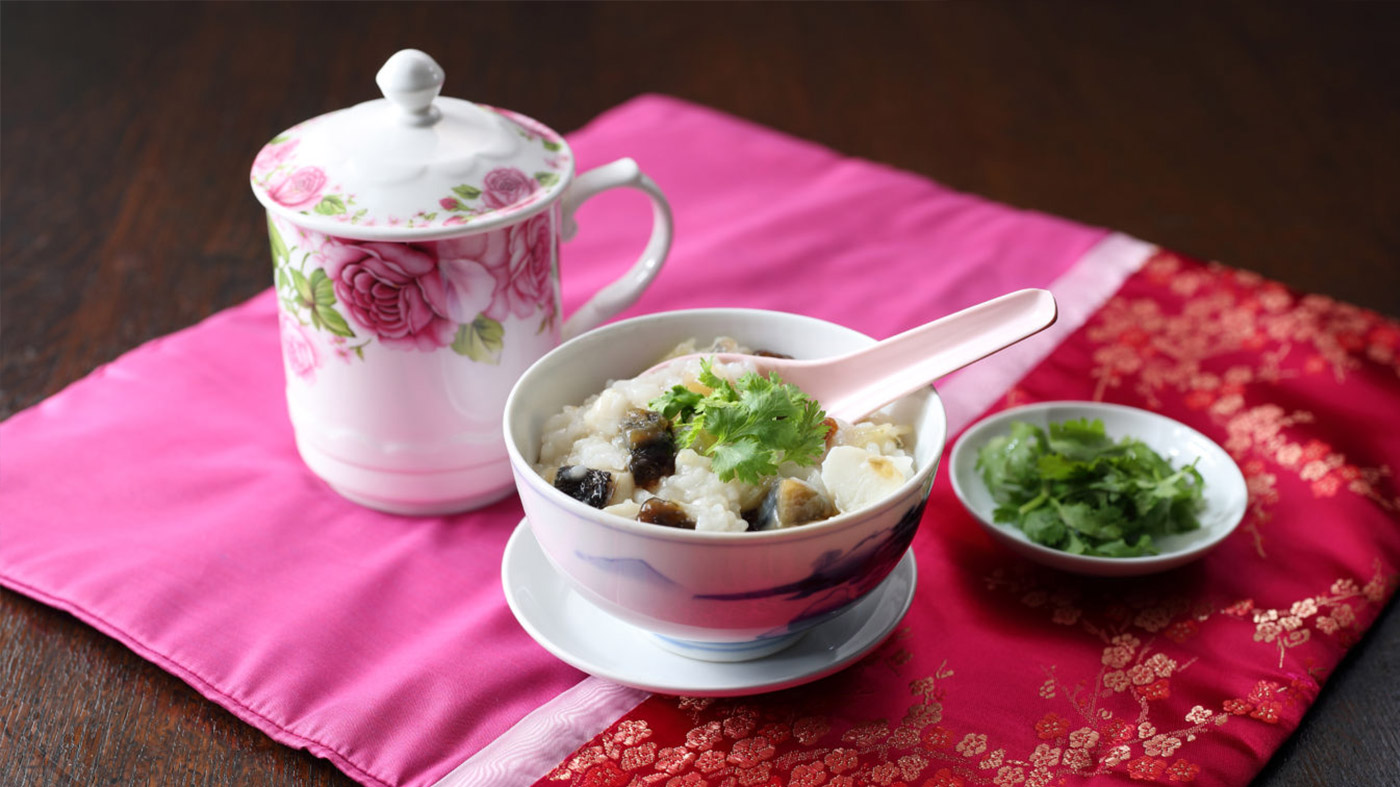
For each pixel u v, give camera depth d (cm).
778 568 63
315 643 69
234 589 71
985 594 71
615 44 121
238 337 83
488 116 73
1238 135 108
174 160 100
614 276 88
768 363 69
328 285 69
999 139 106
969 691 68
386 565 72
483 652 68
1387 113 112
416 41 120
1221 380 81
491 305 70
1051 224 92
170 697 67
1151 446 76
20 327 85
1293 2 135
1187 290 87
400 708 66
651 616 64
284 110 106
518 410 67
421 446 72
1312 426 78
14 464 76
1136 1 135
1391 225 97
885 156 103
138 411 79
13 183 97
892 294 87
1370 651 70
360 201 69
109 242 92
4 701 67
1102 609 71
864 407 68
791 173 97
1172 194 100
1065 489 73
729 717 67
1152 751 65
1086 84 117
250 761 66
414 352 70
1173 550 72
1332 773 66
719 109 109
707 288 87
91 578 71
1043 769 65
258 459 77
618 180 75
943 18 130
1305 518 74
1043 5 134
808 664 66
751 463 65
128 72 111
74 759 65
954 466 75
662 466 66
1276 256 94
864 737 66
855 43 124
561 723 66
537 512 64
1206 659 69
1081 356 83
